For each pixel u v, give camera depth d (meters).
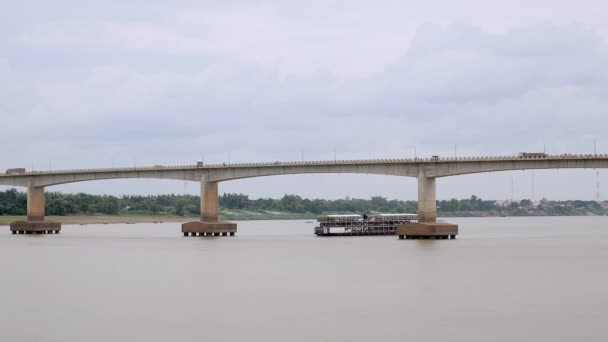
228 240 177.50
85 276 91.75
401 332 56.41
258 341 53.72
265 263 108.88
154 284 83.62
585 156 154.88
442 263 107.50
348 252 130.25
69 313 64.25
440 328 57.69
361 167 174.50
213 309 66.19
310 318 61.81
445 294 74.88
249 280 87.31
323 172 178.12
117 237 197.38
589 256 122.44
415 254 124.56
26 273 95.38
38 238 192.38
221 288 80.00
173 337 54.94
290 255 124.06
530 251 135.12
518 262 109.31
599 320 60.31
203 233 195.62
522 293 75.38
